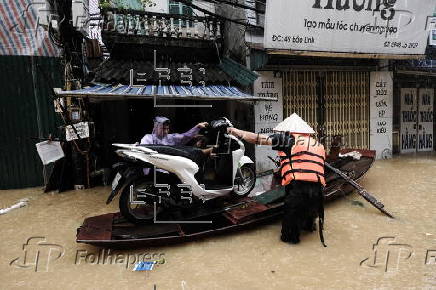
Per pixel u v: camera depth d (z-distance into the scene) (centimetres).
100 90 609
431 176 761
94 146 759
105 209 587
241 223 450
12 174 729
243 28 803
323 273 354
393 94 1025
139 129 905
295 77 855
